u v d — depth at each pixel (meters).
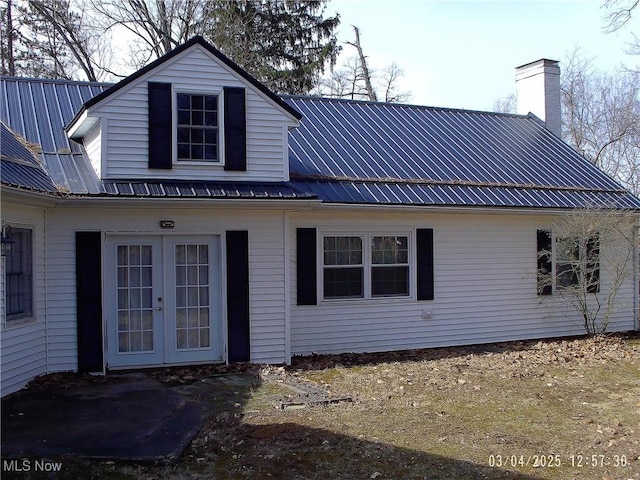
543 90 18.91
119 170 10.25
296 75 28.20
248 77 11.02
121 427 6.91
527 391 9.20
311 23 29.22
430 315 13.12
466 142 16.22
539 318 14.44
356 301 12.45
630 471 6.00
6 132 10.70
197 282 10.70
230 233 10.75
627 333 15.30
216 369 10.34
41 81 13.62
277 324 11.03
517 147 16.77
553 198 14.34
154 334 10.45
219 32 26.28
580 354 12.32
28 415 7.36
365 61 33.50
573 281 15.05
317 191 11.88
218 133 10.90
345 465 6.03
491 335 13.81
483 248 13.75
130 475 5.69
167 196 9.77
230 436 6.86
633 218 14.66
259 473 5.79
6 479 5.46
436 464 6.12
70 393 8.48
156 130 10.47
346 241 12.48
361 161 13.64
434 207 12.52
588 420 7.72
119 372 10.12
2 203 8.21
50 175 9.92
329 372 10.46
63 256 9.84
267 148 11.20
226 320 10.72
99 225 10.04
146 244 10.43
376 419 7.61
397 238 12.95
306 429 7.13
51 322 9.73
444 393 9.01
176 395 8.45
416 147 15.09
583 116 32.44
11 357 8.47
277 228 11.05
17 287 8.90
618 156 31.12
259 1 27.86
